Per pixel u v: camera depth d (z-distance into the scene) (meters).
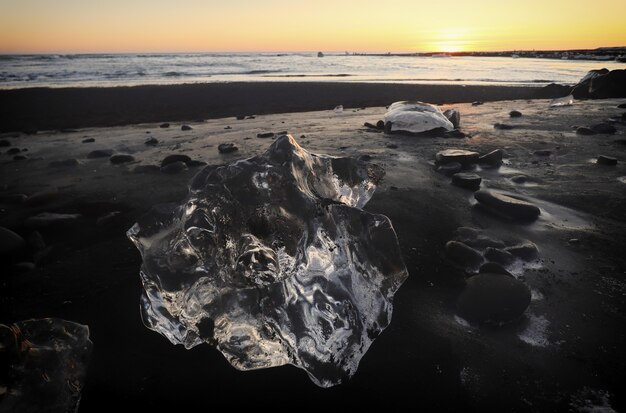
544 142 5.51
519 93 13.95
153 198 3.65
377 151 5.16
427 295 2.16
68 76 20.28
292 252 1.49
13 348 1.46
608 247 2.62
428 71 28.98
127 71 24.38
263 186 1.53
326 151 5.20
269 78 21.16
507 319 1.90
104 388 1.58
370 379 1.62
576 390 1.54
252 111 10.86
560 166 4.41
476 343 1.80
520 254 2.51
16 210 3.40
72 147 5.96
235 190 1.53
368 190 2.08
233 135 6.64
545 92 13.64
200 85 15.29
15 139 6.85
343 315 1.56
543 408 1.47
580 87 10.58
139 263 2.53
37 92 12.70
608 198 3.43
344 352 1.57
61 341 1.69
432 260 2.51
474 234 2.78
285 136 1.65
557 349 1.75
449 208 3.29
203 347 1.78
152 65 31.69
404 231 2.89
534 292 2.16
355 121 8.02
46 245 2.79
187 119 9.46
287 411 1.49
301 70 29.41
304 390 1.57
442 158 4.41
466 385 1.58
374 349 1.77
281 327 1.52
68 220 3.10
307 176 1.69
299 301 1.52
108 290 2.23
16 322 1.78
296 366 1.65
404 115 6.35
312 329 1.52
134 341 1.83
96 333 1.89
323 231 1.57
